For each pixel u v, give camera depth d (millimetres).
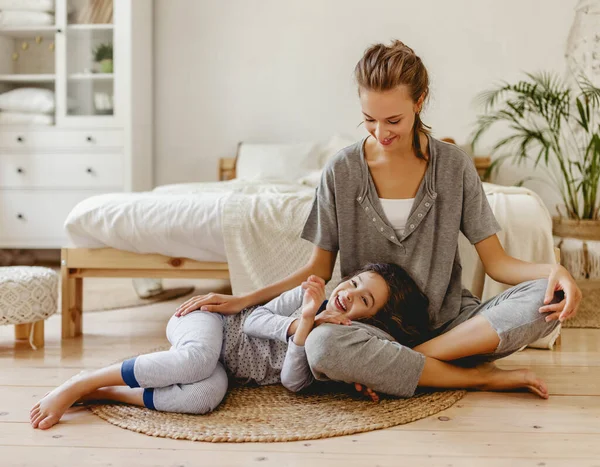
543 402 1635
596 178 3686
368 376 1556
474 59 4117
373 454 1309
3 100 4059
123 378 1521
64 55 4047
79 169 4062
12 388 1764
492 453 1312
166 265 2373
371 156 1782
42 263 4387
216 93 4336
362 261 1807
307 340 1568
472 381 1686
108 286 3494
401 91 1536
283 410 1563
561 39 4039
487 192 2340
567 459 1283
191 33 4328
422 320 1739
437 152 1750
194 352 1548
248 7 4277
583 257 3477
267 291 1783
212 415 1530
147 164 4297
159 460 1280
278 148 4008
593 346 2244
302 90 4277
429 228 1752
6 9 4066
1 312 2125
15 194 4098
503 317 1602
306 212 2297
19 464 1262
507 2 4074
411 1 4148
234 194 2398
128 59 3998
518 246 2195
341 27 4223
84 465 1257
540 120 4086
